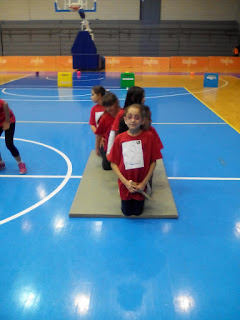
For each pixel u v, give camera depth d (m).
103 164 4.20
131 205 3.11
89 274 2.43
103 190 3.68
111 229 3.00
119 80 15.40
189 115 7.74
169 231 2.97
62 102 9.66
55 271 2.46
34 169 4.42
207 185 3.91
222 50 22.98
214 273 2.44
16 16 23.16
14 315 2.08
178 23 22.64
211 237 2.89
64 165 4.55
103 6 22.69
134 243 2.80
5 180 4.07
